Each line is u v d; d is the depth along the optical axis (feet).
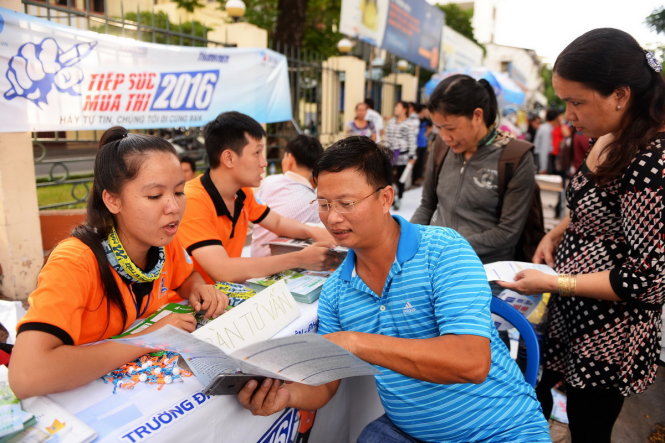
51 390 3.13
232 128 5.98
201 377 3.44
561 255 5.63
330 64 27.35
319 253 5.80
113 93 12.13
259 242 8.20
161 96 13.38
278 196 8.49
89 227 3.82
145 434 2.96
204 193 6.03
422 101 42.68
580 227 5.38
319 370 3.13
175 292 5.03
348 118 28.58
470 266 3.90
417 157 30.83
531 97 98.07
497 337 4.49
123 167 3.53
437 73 43.78
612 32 4.41
